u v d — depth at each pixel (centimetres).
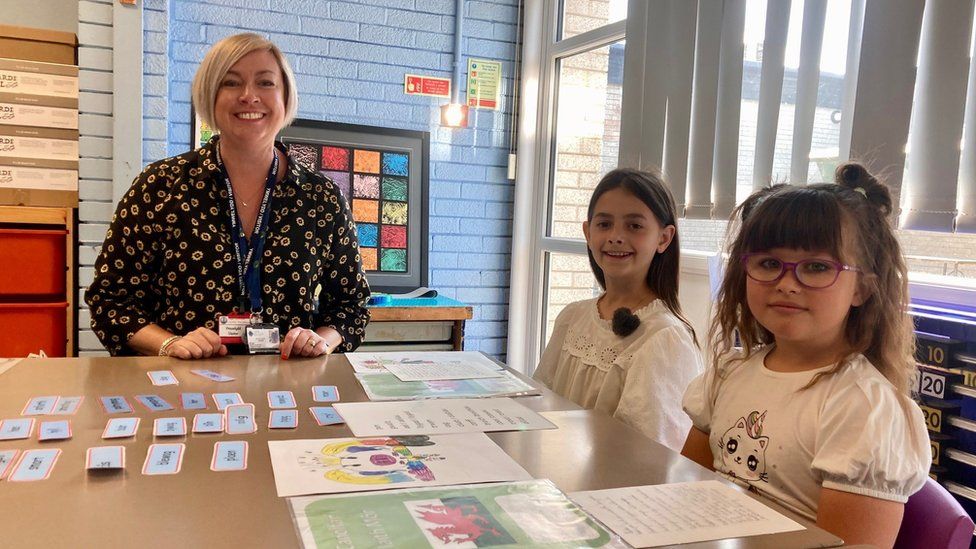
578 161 307
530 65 325
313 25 294
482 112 324
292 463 79
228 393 108
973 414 128
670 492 75
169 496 69
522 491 73
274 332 147
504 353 340
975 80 137
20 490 69
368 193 302
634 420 134
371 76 305
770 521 69
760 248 107
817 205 103
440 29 314
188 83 279
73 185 254
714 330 131
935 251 154
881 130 151
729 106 198
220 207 161
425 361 138
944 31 141
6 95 244
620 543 63
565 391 161
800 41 175
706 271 206
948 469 131
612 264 155
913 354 122
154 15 265
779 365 113
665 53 222
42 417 92
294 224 166
